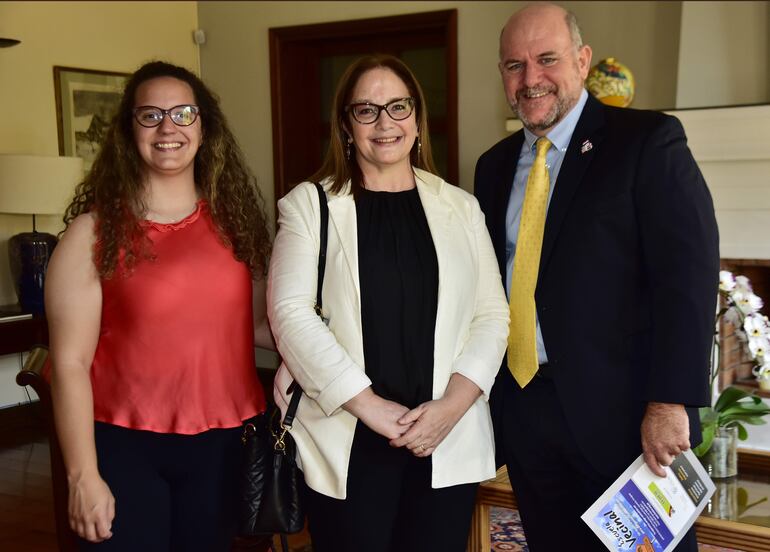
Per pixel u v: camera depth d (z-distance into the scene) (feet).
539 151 7.31
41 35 18.97
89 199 6.65
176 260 6.53
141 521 6.35
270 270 6.68
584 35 16.66
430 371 6.47
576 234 6.89
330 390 6.17
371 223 6.64
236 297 6.78
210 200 6.88
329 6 20.26
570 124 7.21
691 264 6.43
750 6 13.46
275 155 21.38
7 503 13.06
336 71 21.74
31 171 16.80
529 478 7.35
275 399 6.77
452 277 6.59
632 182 6.75
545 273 7.03
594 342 6.88
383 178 6.82
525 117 7.26
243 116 21.81
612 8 16.24
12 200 16.87
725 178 12.23
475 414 6.72
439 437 6.29
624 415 6.91
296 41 21.15
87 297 6.31
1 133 18.33
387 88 6.61
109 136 6.64
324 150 22.29
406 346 6.45
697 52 13.97
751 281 13.16
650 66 15.85
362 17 19.85
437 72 20.22
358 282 6.43
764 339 8.96
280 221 6.81
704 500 6.89
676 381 6.33
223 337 6.69
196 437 6.57
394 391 6.39
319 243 6.59
